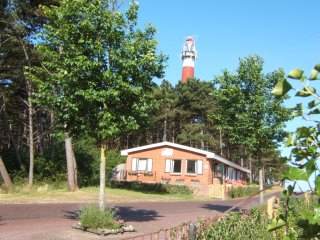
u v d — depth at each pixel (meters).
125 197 31.06
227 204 30.61
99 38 15.17
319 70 2.22
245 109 20.50
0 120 39.44
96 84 15.07
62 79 15.07
